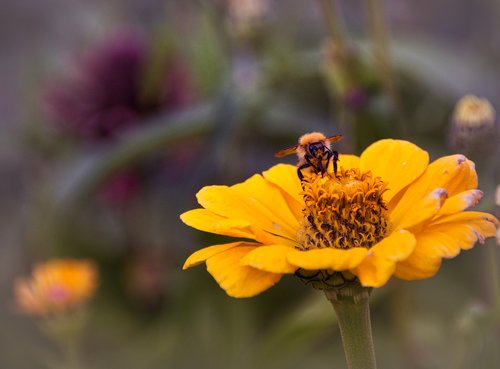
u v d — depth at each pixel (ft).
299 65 1.70
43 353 1.78
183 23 1.87
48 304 1.58
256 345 1.66
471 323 1.30
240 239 1.54
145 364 1.75
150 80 1.74
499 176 1.42
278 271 0.96
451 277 1.65
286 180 1.10
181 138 1.65
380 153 1.09
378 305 1.69
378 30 1.49
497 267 1.35
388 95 1.48
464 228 0.98
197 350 1.68
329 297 1.02
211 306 1.67
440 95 1.82
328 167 1.11
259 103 1.62
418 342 1.55
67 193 1.72
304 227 1.08
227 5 1.76
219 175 1.68
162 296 1.86
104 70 1.87
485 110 1.36
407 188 1.06
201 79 1.70
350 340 1.03
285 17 1.81
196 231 1.59
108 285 1.88
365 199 1.06
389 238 0.97
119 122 1.85
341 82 1.49
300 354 1.65
